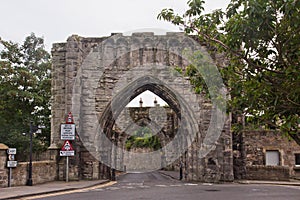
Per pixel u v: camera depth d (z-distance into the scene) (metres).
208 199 13.01
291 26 6.75
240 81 8.07
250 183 22.12
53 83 24.34
